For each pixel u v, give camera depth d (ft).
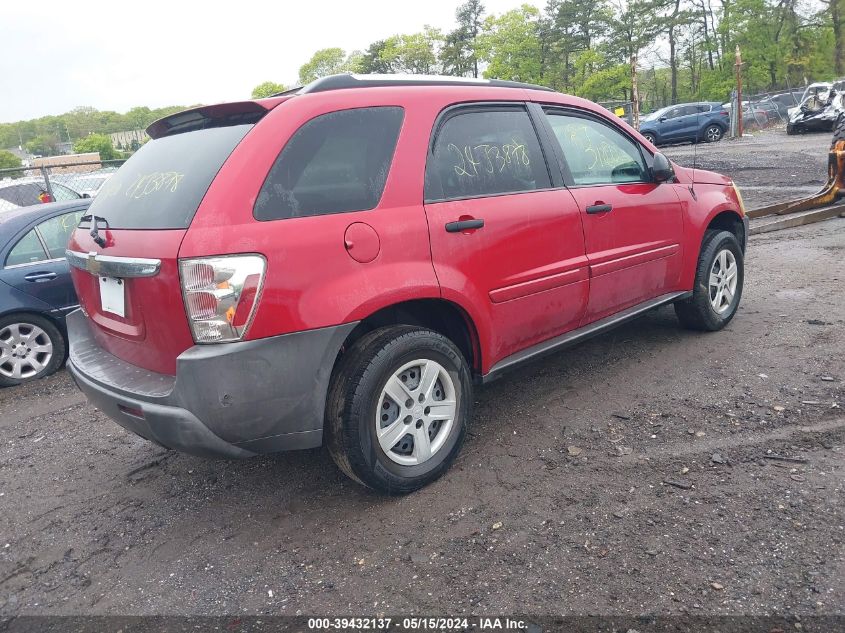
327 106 9.70
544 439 11.87
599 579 8.12
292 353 8.85
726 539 8.64
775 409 12.10
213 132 9.73
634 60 110.63
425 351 10.17
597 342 16.71
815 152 59.36
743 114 99.91
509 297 11.38
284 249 8.71
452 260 10.46
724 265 16.53
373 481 9.87
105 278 9.79
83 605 8.65
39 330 18.99
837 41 159.12
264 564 9.10
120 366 9.94
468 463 11.28
